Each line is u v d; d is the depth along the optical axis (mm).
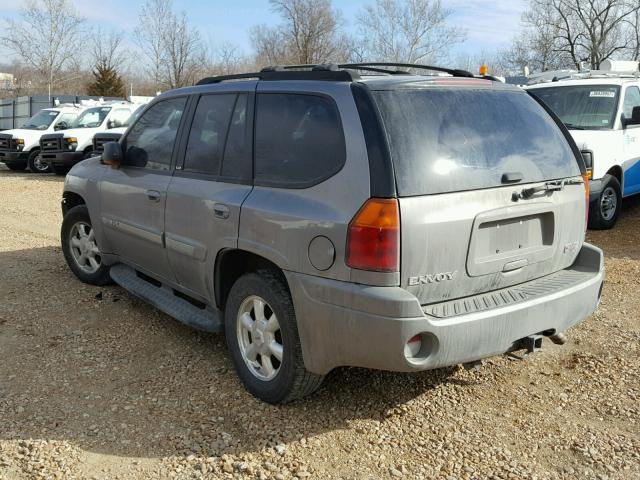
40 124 19422
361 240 3086
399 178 3086
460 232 3223
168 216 4418
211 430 3502
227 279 4094
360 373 4188
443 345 3107
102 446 3352
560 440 3449
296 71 3787
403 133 3197
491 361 4395
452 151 3301
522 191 3488
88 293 5730
